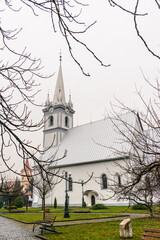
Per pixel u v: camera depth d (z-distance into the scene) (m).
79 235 11.57
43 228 13.43
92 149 40.31
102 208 30.20
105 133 41.72
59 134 49.19
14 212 32.38
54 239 10.79
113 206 32.59
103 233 11.81
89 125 47.25
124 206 31.31
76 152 42.31
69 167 41.06
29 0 3.23
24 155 4.22
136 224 14.39
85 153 40.56
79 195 38.41
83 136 45.38
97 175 36.81
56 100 52.91
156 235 6.78
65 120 52.41
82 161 39.16
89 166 38.41
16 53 4.73
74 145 44.59
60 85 55.59
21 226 16.91
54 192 42.25
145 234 7.17
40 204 44.84
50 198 42.91
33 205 45.09
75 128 49.78
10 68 4.76
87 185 37.66
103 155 37.12
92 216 21.55
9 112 4.44
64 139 48.94
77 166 39.97
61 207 39.16
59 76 57.94
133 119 36.22
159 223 14.38
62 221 18.39
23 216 25.27
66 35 3.23
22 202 45.41
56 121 50.62
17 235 12.78
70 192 39.72
